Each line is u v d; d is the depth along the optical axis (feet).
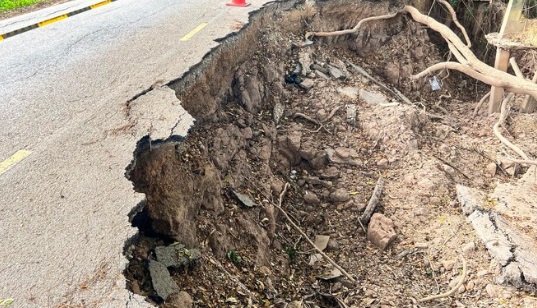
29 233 11.87
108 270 11.00
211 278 16.12
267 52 30.55
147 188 15.90
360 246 23.53
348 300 19.97
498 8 42.57
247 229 20.06
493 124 34.55
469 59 33.24
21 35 26.40
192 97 21.66
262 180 24.09
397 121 30.14
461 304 19.30
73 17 29.96
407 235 23.70
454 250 21.93
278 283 19.44
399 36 40.83
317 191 26.61
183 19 28.91
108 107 17.79
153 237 15.81
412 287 20.74
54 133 16.06
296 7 35.29
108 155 14.99
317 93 31.86
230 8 31.30
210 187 19.30
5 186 13.42
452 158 29.71
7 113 17.24
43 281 10.61
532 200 24.99
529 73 40.98
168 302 13.55
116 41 25.02
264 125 27.25
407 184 26.86
